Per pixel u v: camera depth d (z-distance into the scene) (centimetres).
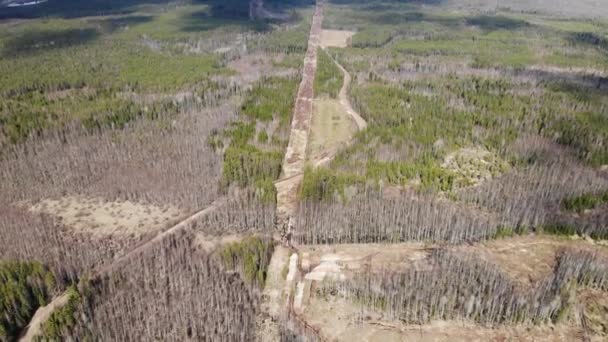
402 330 4828
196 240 6312
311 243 6312
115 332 4716
